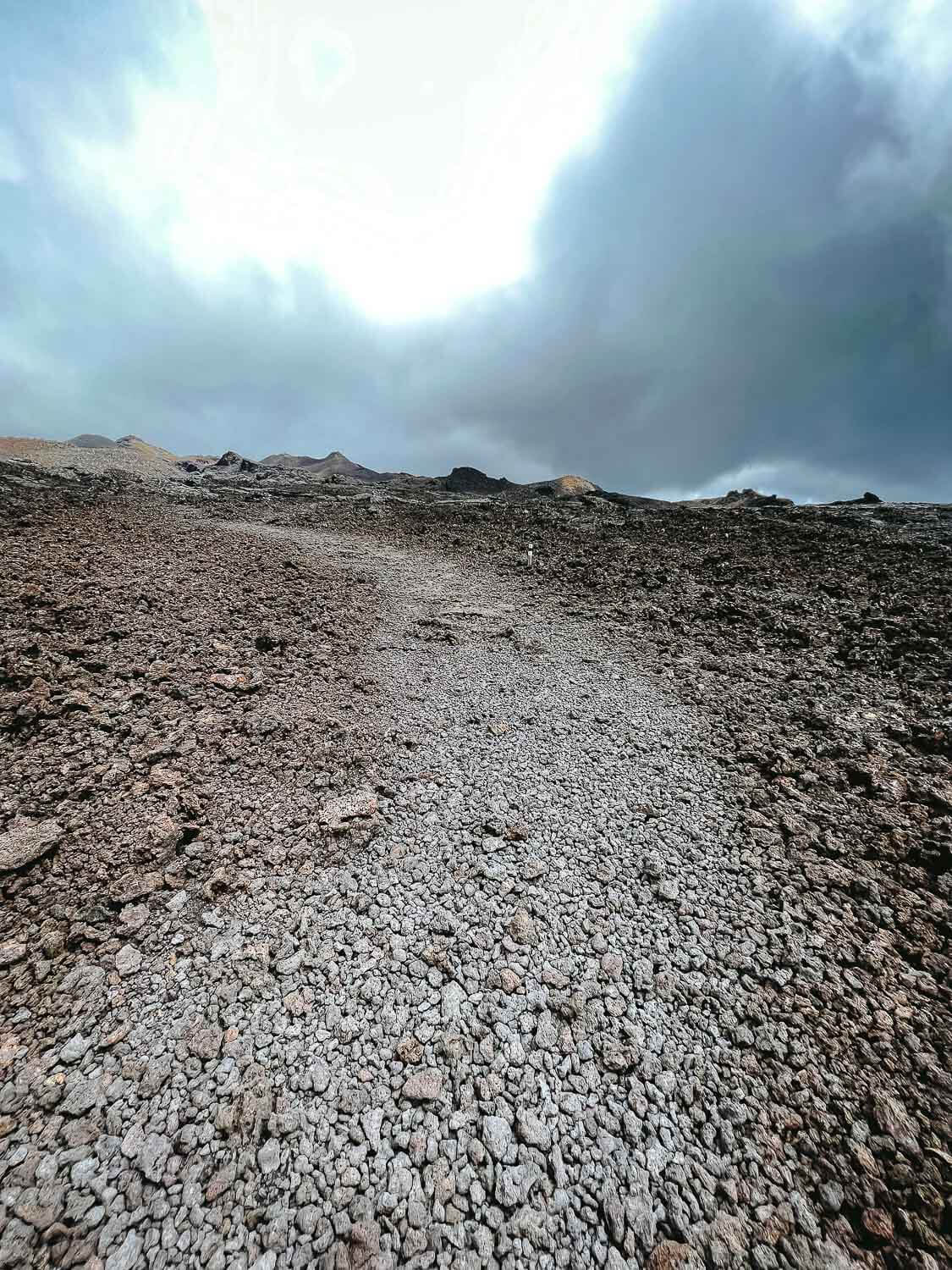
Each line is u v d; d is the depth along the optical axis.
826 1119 4.11
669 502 47.34
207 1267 3.38
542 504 36.44
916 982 5.06
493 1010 4.95
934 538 19.64
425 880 6.30
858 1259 3.41
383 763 8.47
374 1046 4.66
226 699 9.43
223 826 6.83
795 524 24.12
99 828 6.39
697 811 7.43
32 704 7.85
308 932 5.62
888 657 11.35
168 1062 4.46
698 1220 3.62
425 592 18.03
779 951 5.43
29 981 4.90
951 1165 3.79
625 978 5.24
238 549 18.61
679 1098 4.30
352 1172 3.87
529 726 9.70
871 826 6.94
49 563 12.89
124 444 77.31
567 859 6.62
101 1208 3.60
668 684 11.34
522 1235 3.58
